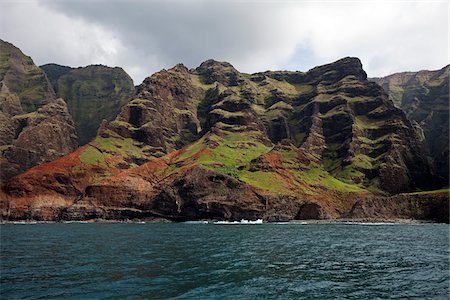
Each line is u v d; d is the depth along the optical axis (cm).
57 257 5047
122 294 3011
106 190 19525
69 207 19225
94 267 4209
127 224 15838
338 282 3572
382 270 4216
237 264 4500
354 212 17925
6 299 2858
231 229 11738
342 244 7031
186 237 8481
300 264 4575
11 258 4953
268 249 6112
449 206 16738
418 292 3219
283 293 3144
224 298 2956
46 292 3056
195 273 3888
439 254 5641
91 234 9531
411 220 16950
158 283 3406
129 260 4759
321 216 17888
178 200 18225
